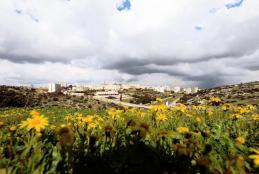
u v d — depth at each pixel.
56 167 3.71
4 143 4.91
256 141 5.68
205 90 179.62
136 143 4.09
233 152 4.64
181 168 3.92
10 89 126.44
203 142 5.16
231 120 8.05
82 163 3.89
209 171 3.51
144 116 8.66
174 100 177.75
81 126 5.97
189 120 8.47
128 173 3.75
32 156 3.81
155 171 3.74
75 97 151.50
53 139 4.89
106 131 4.70
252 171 3.86
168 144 4.82
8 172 3.45
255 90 144.50
